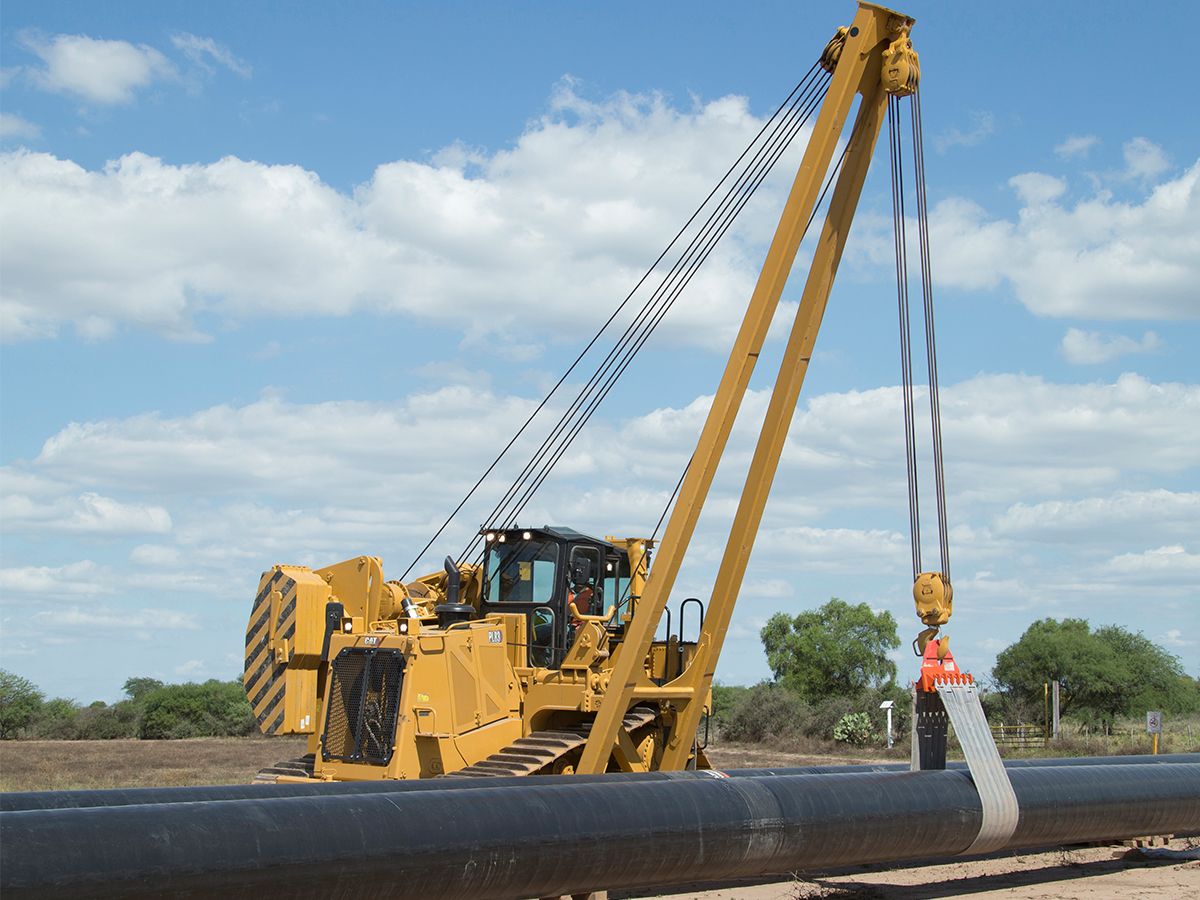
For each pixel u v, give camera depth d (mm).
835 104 13805
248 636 15703
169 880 6855
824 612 70062
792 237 13836
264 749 42438
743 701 50438
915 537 12320
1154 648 61406
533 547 15531
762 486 14609
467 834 8219
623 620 16188
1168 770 14008
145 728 54500
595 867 8898
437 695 13836
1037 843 12234
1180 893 12328
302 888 7391
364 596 15359
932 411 12586
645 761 14945
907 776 11320
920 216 13258
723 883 12945
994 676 60750
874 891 12461
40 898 6410
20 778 27391
